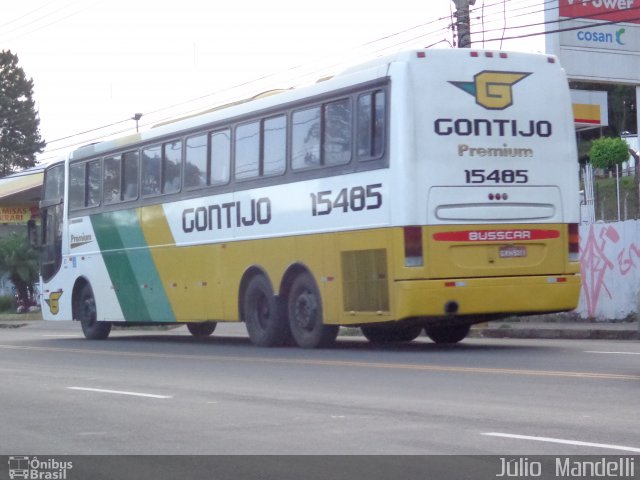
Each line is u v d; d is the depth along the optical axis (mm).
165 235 20625
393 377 12812
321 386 12266
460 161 15305
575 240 16062
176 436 9195
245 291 18500
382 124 15422
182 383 13242
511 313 15812
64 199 24500
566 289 15859
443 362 14367
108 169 22688
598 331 19641
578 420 9164
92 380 13953
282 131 17516
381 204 15344
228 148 18828
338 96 16297
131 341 22922
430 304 14977
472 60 15539
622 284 21688
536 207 15742
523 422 9148
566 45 24672
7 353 19469
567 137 16094
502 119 15633
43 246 25406
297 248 17078
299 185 17047
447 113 15312
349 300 15984
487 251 15383
